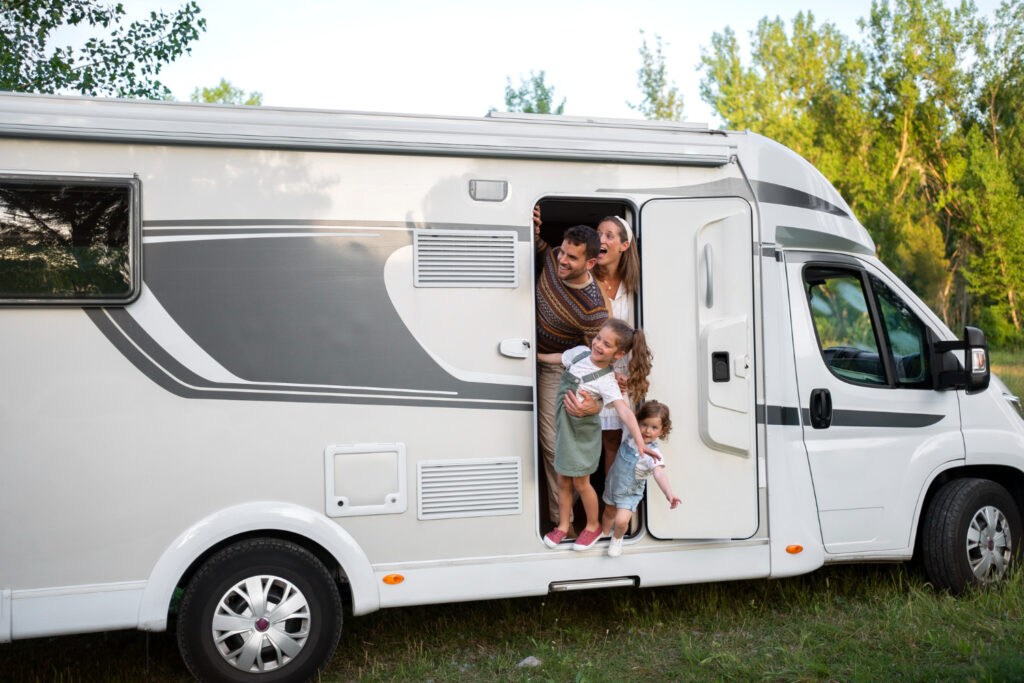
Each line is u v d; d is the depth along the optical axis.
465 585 3.95
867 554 4.55
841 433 4.52
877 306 4.76
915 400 4.69
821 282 5.22
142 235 3.61
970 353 4.60
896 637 4.22
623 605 4.74
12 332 3.46
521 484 4.04
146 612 3.55
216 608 3.66
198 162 3.69
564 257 3.95
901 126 21.59
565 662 4.02
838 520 4.49
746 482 4.27
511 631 4.48
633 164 4.26
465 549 3.96
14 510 3.45
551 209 4.77
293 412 3.76
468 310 4.00
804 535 4.39
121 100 3.61
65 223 3.53
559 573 4.07
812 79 22.91
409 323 3.92
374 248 3.88
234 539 3.76
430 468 3.92
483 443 4.00
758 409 4.35
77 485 3.51
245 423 3.70
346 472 3.81
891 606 4.59
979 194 19.34
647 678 3.89
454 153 3.97
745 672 3.87
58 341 3.51
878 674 3.80
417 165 3.96
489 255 4.03
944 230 21.28
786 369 4.43
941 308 20.45
